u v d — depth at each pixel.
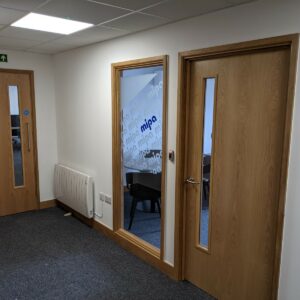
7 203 4.66
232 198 2.50
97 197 4.05
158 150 3.25
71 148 4.54
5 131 4.50
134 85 3.43
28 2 2.23
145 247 3.38
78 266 3.23
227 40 2.30
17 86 4.53
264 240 2.31
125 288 2.86
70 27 2.97
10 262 3.30
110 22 2.75
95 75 3.82
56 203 5.08
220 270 2.67
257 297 2.41
